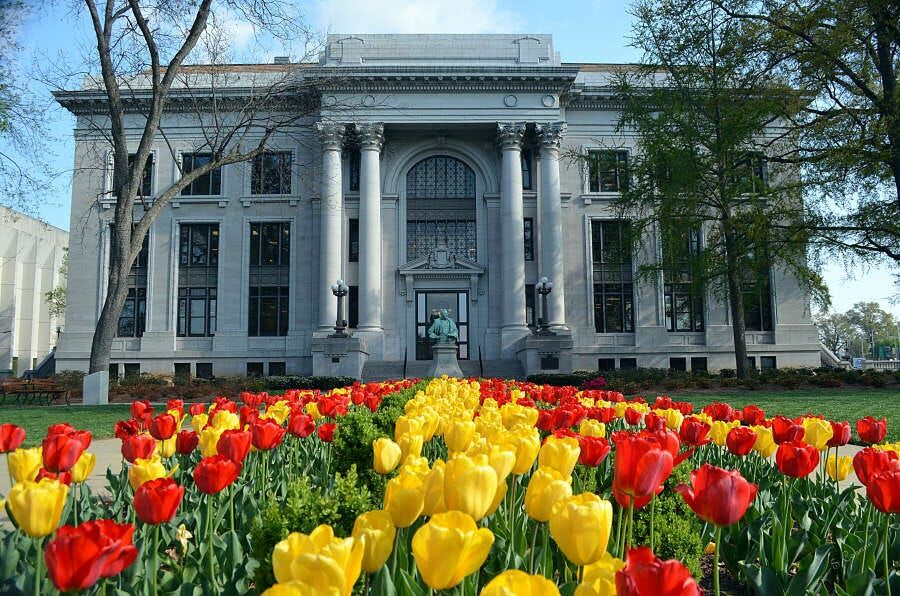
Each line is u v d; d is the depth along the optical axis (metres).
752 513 4.58
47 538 3.79
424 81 38.94
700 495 2.48
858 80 25.91
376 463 3.23
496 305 40.00
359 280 38.06
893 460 3.73
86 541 1.83
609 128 42.16
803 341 40.78
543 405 9.25
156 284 40.62
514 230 38.53
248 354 39.75
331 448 5.97
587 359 40.16
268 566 2.73
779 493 5.34
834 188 26.81
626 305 41.44
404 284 40.09
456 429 3.57
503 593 1.39
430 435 4.36
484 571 3.14
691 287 31.27
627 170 31.02
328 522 2.87
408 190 41.75
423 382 15.75
